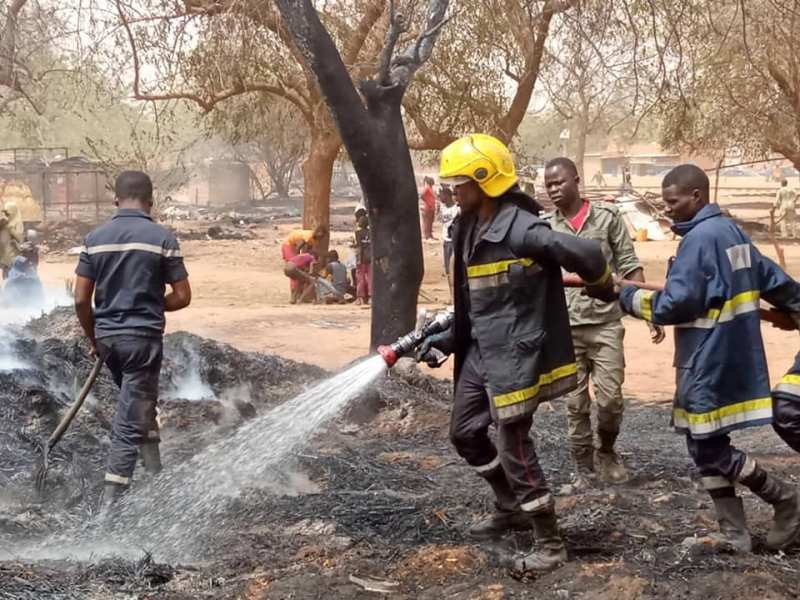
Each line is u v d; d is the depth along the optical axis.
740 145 25.73
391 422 7.79
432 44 8.83
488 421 4.81
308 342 12.84
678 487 6.19
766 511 5.56
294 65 18.88
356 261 18.88
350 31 16.62
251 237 36.62
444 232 18.52
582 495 5.87
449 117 20.22
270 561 4.85
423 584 4.53
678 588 4.30
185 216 46.16
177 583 4.55
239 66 16.66
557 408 8.97
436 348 4.88
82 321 5.86
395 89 8.60
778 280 4.76
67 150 39.16
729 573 4.41
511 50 16.86
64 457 6.45
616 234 6.16
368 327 14.20
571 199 6.18
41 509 5.70
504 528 5.10
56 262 28.33
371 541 5.13
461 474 6.53
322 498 5.86
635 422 8.81
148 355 5.79
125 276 5.77
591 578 4.39
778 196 33.41
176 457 6.57
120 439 5.73
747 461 4.75
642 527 5.26
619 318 6.23
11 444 6.53
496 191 4.45
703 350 4.62
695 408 4.66
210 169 59.62
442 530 5.29
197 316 15.06
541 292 4.47
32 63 17.55
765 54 18.83
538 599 4.26
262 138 32.03
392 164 8.62
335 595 4.35
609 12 12.21
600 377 6.21
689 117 18.88
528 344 4.43
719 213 4.72
